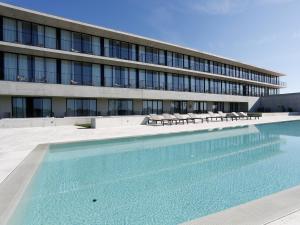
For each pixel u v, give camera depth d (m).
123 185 6.60
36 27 22.67
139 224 4.29
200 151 11.53
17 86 20.78
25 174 6.16
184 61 34.50
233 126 20.89
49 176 7.47
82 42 25.39
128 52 28.75
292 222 3.21
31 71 22.58
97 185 6.63
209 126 20.83
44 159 9.15
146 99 30.23
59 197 5.68
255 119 29.86
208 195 5.72
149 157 10.28
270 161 9.26
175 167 8.62
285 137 15.88
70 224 4.33
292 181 6.71
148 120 23.30
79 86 24.16
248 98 43.84
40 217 4.62
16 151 9.62
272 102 45.25
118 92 26.84
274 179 6.92
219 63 39.69
